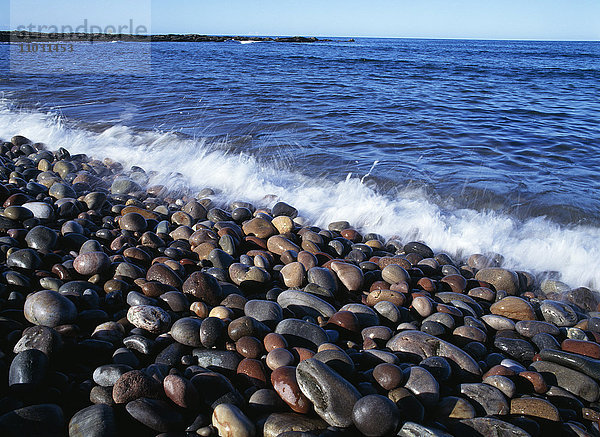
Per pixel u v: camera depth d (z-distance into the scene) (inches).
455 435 91.4
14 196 187.8
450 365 110.6
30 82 639.1
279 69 947.3
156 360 106.0
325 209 226.8
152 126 382.6
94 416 83.1
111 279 139.3
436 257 184.2
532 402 98.6
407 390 97.7
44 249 151.3
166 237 181.5
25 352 93.4
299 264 151.1
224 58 1268.5
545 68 1128.8
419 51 2034.9
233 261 161.9
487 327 138.2
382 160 298.4
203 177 270.4
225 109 457.7
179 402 89.9
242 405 93.7
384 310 133.0
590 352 118.3
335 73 880.9
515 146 339.0
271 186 253.6
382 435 85.7
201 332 109.3
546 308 145.8
